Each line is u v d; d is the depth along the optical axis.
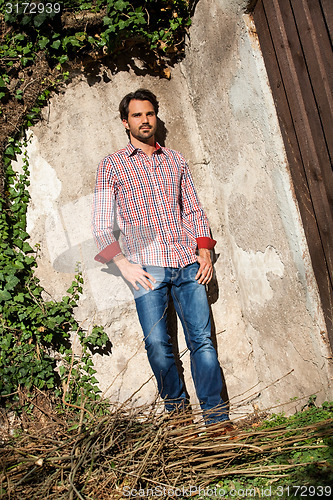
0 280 3.30
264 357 3.64
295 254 3.00
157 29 3.82
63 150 3.73
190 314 3.34
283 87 2.91
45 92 3.68
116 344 3.70
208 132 3.83
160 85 3.95
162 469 2.52
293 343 3.21
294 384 3.27
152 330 3.23
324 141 2.63
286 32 2.81
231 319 3.86
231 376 3.80
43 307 3.47
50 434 2.85
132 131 3.47
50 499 2.42
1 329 3.29
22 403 3.28
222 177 3.76
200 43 3.66
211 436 2.82
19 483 2.40
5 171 3.55
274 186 3.10
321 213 2.75
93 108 3.81
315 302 2.93
